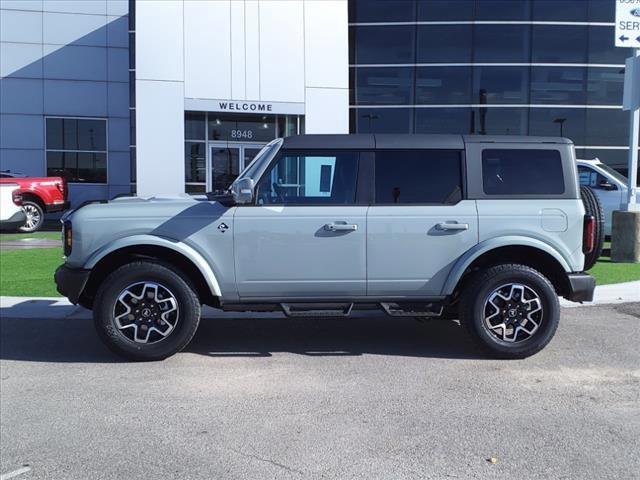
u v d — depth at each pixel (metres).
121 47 21.33
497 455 3.76
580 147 19.39
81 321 7.27
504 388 4.96
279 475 3.51
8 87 20.73
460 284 5.85
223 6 16.11
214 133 17.06
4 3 20.56
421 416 4.37
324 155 5.65
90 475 3.52
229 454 3.78
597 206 6.00
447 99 19.30
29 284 9.12
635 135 11.30
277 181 5.63
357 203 5.61
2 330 6.84
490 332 5.66
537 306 5.63
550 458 3.72
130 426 4.21
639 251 11.30
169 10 15.88
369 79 19.36
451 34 19.16
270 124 17.31
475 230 5.59
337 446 3.89
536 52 19.12
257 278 5.56
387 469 3.57
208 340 6.46
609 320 7.25
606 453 3.79
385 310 5.69
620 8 10.95
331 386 5.01
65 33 21.03
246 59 16.27
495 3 19.06
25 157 20.98
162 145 15.97
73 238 5.47
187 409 4.52
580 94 19.28
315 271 5.57
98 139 21.47
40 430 4.16
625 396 4.79
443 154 5.70
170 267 5.56
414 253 5.59
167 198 6.00
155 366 5.54
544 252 5.68
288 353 5.98
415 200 5.64
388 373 5.35
